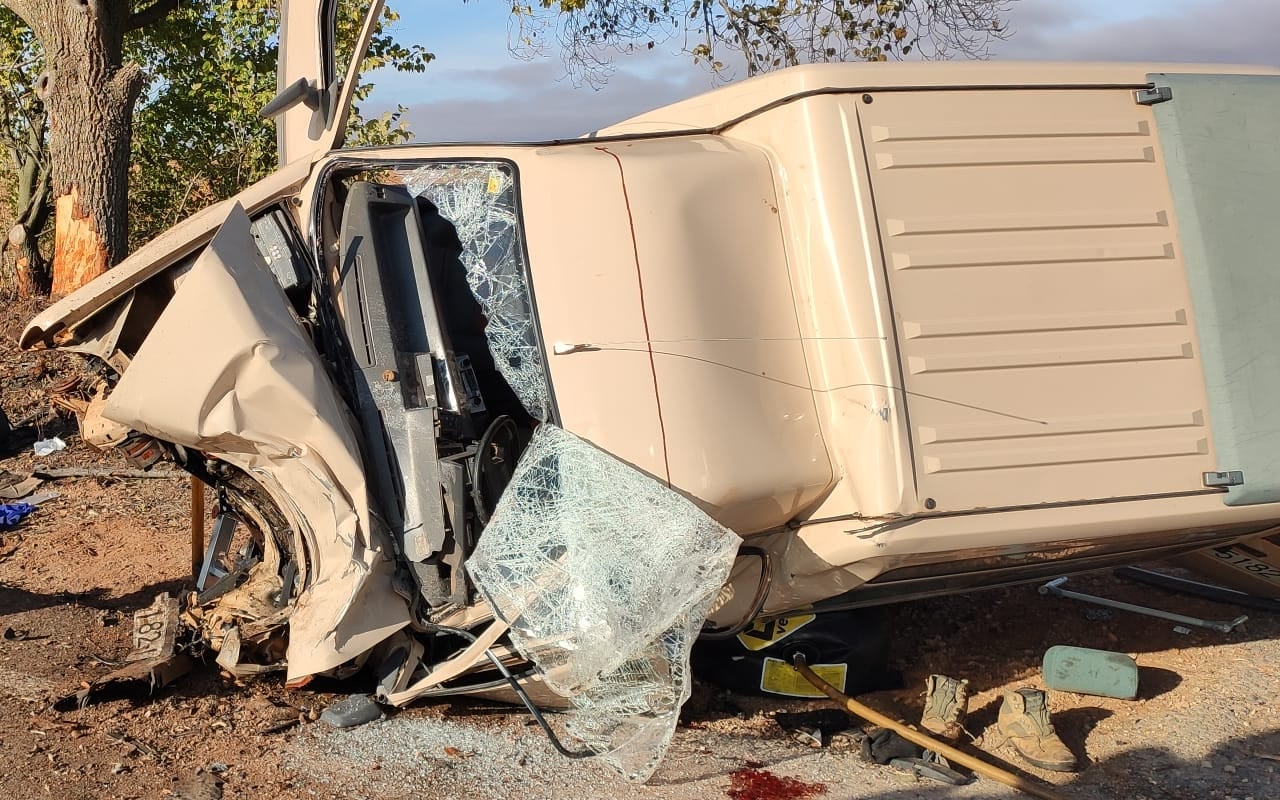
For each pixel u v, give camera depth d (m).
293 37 4.79
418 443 3.78
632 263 3.57
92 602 5.40
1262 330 3.79
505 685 3.73
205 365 3.48
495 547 3.52
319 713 4.04
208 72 15.54
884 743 3.81
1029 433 3.53
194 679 4.34
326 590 3.66
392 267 4.05
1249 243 3.83
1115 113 3.86
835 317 3.53
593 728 3.54
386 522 3.78
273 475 3.72
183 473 7.84
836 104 3.59
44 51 11.09
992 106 3.72
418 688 3.86
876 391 3.43
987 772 3.57
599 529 3.41
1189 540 4.04
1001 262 3.61
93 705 4.08
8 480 7.59
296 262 4.18
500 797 3.40
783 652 4.21
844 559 3.53
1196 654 4.75
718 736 3.94
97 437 4.05
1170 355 3.74
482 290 3.91
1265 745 3.85
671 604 3.30
